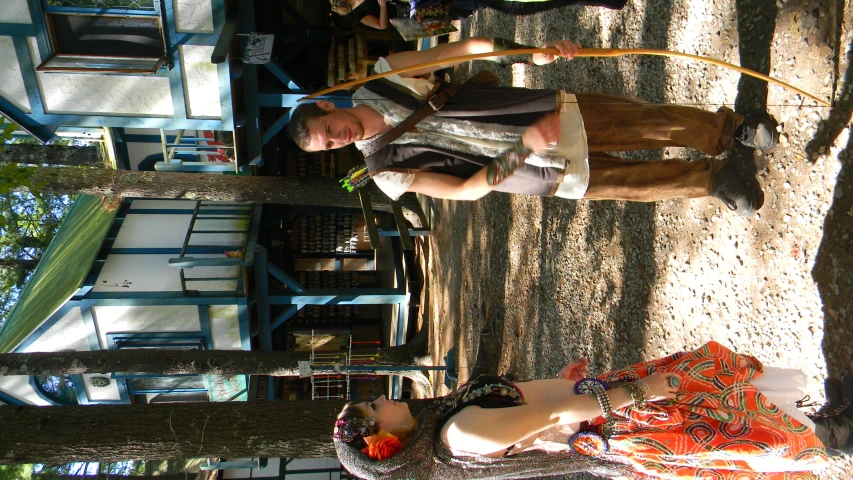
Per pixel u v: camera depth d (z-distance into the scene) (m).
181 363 6.36
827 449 2.45
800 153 2.83
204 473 10.23
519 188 2.64
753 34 3.10
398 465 2.09
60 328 7.97
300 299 9.20
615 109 2.63
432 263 9.55
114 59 5.64
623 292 4.26
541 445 2.29
